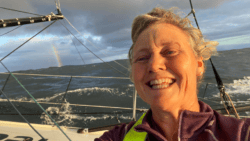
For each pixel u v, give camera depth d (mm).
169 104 469
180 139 448
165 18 545
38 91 15664
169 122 518
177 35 507
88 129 2838
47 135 2725
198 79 624
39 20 3730
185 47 501
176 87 467
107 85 16172
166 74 465
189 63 482
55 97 12703
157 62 473
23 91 15875
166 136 534
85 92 13492
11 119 7215
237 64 23062
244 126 416
